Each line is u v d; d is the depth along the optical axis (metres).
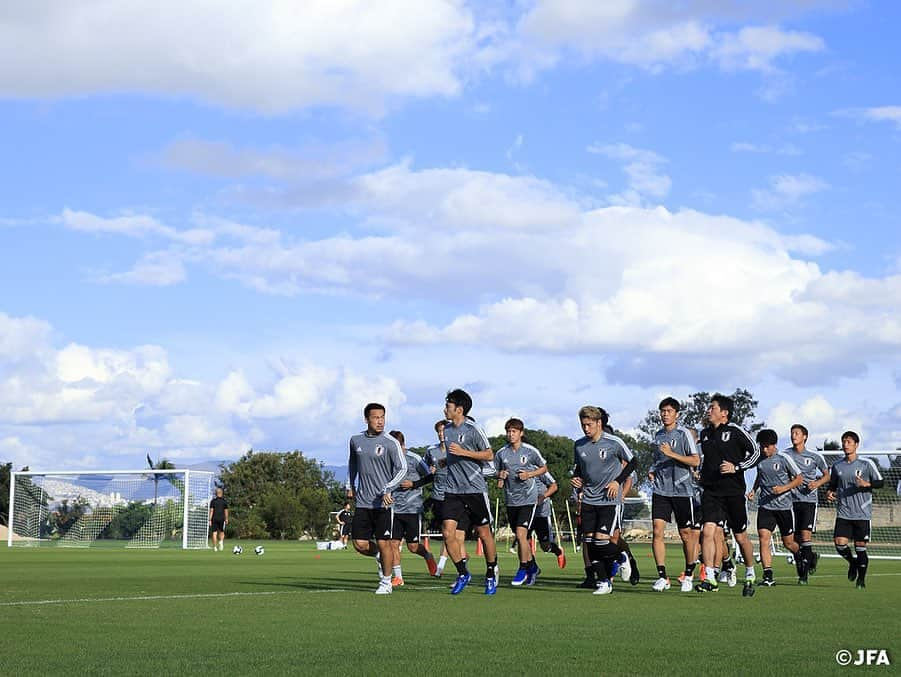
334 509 76.19
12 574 21.42
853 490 18.44
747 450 15.82
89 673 7.63
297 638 9.76
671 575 20.84
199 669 7.84
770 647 9.22
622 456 15.62
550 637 9.90
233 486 83.25
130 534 51.06
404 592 15.98
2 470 75.00
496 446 71.50
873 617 12.01
